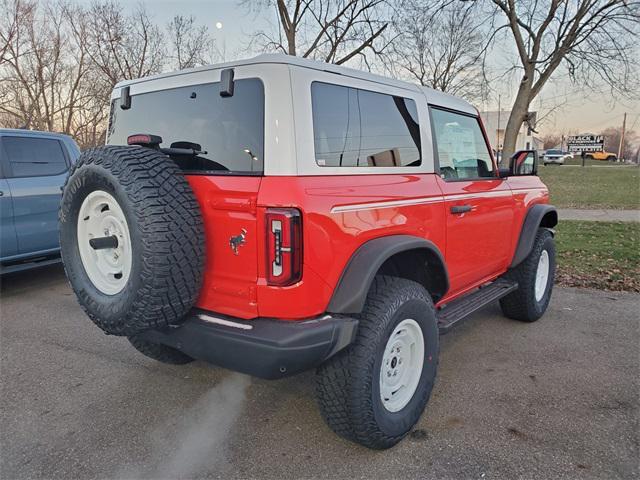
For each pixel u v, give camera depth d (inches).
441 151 128.3
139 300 84.4
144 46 725.3
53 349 158.7
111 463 98.0
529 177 181.0
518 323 181.3
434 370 111.9
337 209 88.0
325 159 90.7
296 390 129.1
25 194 222.5
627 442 103.1
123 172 85.5
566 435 105.8
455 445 102.7
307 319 85.7
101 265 97.4
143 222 82.3
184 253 85.0
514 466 95.2
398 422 100.9
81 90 824.9
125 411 118.8
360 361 91.9
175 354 137.2
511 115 578.6
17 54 812.6
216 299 90.8
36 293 228.5
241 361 84.8
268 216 81.9
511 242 162.7
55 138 245.3
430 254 113.0
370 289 99.1
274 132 84.4
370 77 105.7
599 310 196.4
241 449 102.3
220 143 92.7
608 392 125.7
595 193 722.2
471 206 132.9
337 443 104.2
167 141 106.3
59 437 107.5
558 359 147.3
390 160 108.7
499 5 553.3
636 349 155.1
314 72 90.7
